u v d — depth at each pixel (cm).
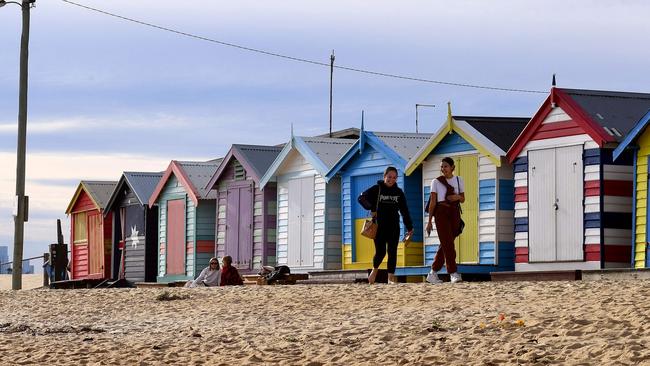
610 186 2788
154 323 1933
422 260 3366
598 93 2922
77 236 5347
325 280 3278
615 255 2784
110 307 2303
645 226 2702
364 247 3541
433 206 2406
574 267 2831
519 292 1895
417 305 1883
